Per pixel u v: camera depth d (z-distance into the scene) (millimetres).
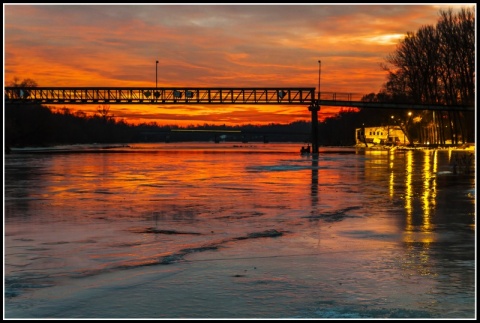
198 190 34438
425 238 17328
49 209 25062
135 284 11969
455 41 112688
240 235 18094
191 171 54969
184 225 20328
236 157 94688
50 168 60875
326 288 11523
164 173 51969
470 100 107438
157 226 20094
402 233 18281
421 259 14250
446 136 138125
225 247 16047
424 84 119875
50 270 13289
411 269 13156
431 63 117625
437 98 120438
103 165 67438
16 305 10539
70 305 10531
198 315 9898
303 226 19938
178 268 13422
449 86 116438
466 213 23297
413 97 123938
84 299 10898
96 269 13391
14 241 17078
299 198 29609
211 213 23688
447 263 13773
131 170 57094
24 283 12094
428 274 12664
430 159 77938
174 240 17250
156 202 27938
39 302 10719
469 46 110438
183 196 30828
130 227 19891
